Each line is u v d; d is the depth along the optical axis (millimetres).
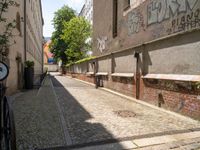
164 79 9883
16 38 14938
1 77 4391
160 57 10648
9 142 4258
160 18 11367
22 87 17312
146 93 11719
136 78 12930
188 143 5621
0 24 10516
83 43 43531
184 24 9383
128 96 14094
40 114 8828
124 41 16688
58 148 5418
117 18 18312
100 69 21312
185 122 7676
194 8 8750
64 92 16406
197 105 7977
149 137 6109
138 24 14109
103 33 22812
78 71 35125
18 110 9562
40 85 21000
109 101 12305
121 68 15727
